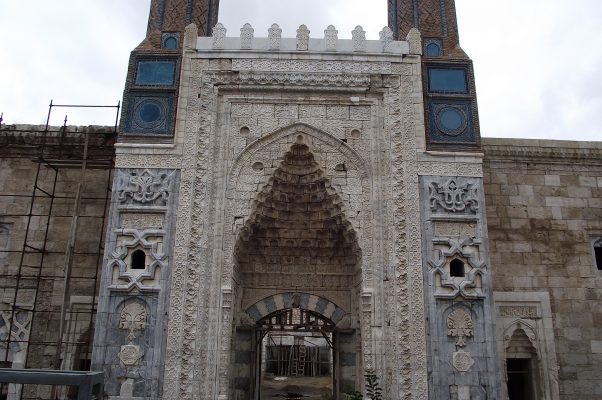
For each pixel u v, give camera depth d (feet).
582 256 50.90
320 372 120.67
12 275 47.83
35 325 47.91
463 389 39.50
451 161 44.78
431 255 42.42
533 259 50.37
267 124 46.21
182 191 43.55
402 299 41.57
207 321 41.06
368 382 39.68
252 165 45.37
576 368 47.88
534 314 48.78
